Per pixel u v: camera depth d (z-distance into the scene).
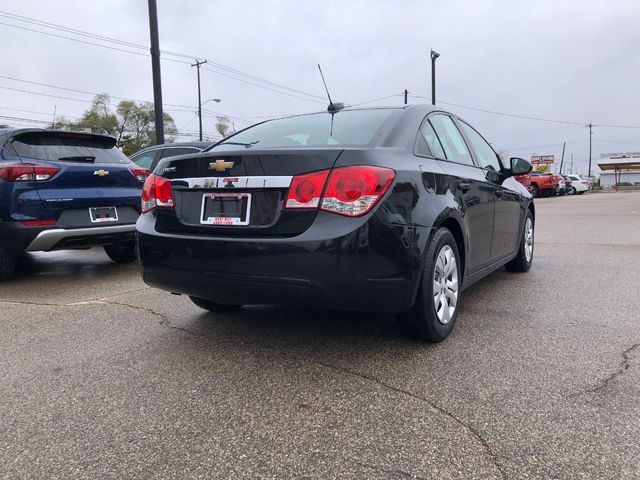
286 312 4.04
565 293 4.54
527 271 5.57
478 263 3.93
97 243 5.64
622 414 2.31
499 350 3.12
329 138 3.21
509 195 4.69
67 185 5.39
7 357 3.19
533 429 2.20
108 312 4.19
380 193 2.70
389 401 2.48
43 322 3.95
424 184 3.02
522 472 1.90
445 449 2.06
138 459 2.05
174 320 3.91
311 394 2.58
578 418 2.28
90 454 2.09
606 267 5.73
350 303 2.71
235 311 4.12
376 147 2.91
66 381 2.81
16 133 5.28
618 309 3.99
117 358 3.13
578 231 9.45
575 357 2.99
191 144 8.13
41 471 1.98
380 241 2.68
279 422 2.31
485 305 4.16
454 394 2.54
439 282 3.20
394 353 3.10
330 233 2.63
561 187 29.61
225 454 2.07
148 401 2.54
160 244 3.11
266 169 2.81
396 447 2.09
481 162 4.36
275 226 2.76
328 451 2.07
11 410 2.48
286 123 3.75
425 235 2.91
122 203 5.80
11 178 5.08
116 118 51.47
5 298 4.79
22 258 7.29
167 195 3.17
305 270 2.66
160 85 12.49
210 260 2.89
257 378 2.79
